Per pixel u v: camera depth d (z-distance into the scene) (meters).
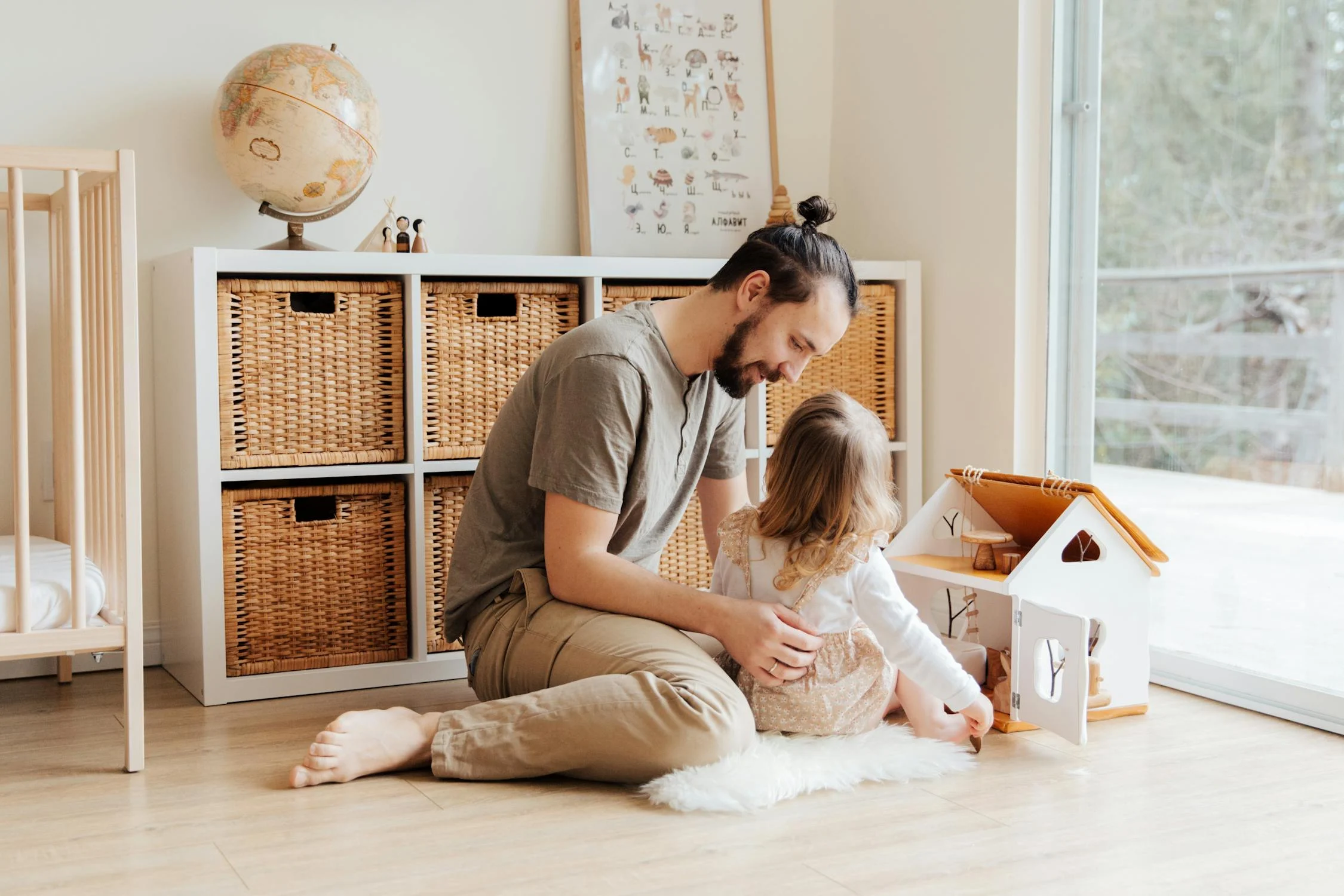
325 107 2.12
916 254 2.59
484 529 1.77
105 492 1.74
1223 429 2.00
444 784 1.54
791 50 2.81
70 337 1.58
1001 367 2.36
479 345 2.18
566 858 1.30
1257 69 1.93
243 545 2.03
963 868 1.28
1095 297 2.26
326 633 2.10
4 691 2.08
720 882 1.24
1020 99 2.29
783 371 1.67
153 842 1.35
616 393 1.61
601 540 1.63
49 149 1.55
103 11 2.21
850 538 1.64
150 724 1.86
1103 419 2.25
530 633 1.66
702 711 1.49
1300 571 1.87
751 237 1.64
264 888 1.22
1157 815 1.44
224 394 1.99
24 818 1.43
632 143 2.61
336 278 2.12
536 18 2.55
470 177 2.51
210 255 1.95
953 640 1.93
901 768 1.57
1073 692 1.67
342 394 2.09
